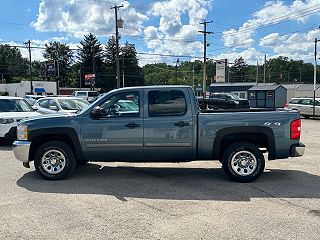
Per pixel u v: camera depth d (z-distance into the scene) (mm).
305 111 28594
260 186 7039
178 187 6969
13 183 7234
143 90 7500
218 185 7117
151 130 7367
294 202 6023
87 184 7184
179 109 7398
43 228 4875
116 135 7406
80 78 111562
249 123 7281
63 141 7715
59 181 7418
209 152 7406
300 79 125312
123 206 5805
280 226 4945
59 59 131125
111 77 110812
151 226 4945
